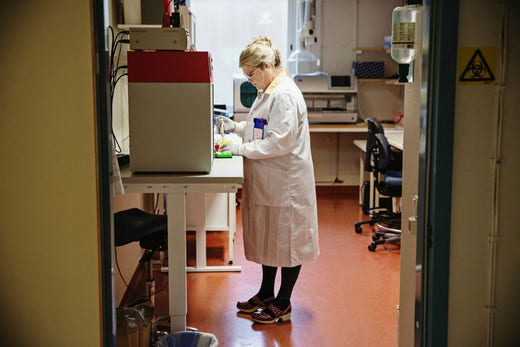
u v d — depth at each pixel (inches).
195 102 101.0
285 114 117.0
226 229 173.9
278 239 121.6
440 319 73.6
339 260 174.9
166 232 112.0
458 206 72.5
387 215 209.8
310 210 123.6
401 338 95.8
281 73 123.3
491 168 71.9
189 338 107.0
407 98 91.6
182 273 111.7
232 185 100.9
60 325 74.7
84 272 73.7
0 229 73.1
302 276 161.0
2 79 70.8
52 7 69.7
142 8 133.3
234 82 231.9
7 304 74.3
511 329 74.5
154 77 100.0
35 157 71.9
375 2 265.0
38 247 73.4
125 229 109.5
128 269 147.4
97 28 70.7
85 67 70.6
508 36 70.1
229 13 257.6
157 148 102.1
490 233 72.9
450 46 69.4
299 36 247.9
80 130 71.6
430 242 73.0
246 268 167.6
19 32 70.1
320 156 274.2
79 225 73.0
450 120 70.4
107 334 75.4
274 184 119.9
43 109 71.2
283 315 130.0
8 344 75.1
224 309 138.3
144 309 106.4
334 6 264.4
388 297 145.6
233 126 144.8
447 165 71.1
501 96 70.7
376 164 193.8
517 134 71.6
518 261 73.5
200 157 102.7
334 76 255.1
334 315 134.6
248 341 121.3
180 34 100.0
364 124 252.8
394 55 87.7
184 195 109.2
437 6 69.5
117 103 133.5
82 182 72.4
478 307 74.1
